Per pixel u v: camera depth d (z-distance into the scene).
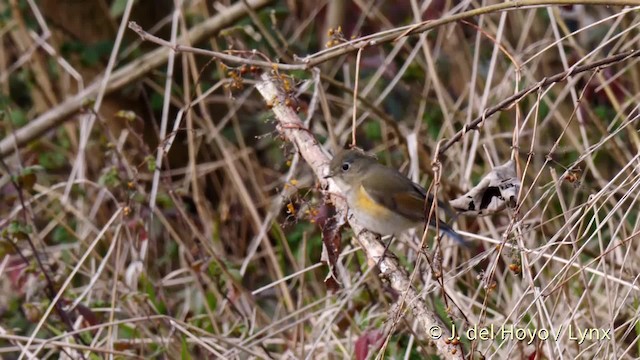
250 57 10.55
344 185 8.52
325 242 8.20
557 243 8.27
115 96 13.54
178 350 9.61
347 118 11.96
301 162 12.54
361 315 9.52
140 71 13.02
